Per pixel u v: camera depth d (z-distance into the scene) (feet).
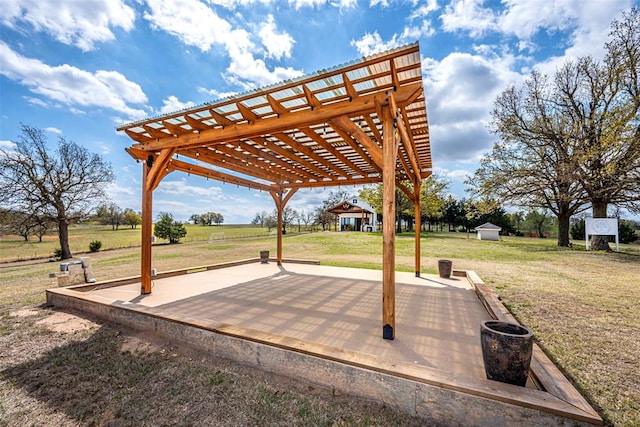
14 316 12.64
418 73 7.88
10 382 7.64
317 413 6.21
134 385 7.43
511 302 14.14
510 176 44.78
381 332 9.54
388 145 8.62
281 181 25.61
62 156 46.16
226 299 13.91
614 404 6.17
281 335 8.74
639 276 21.48
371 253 40.04
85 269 17.12
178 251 47.65
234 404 6.57
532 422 5.16
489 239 65.67
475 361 7.54
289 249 45.44
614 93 35.88
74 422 6.17
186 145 12.89
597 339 9.61
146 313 10.61
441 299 14.01
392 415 6.14
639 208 35.70
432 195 76.38
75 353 9.16
